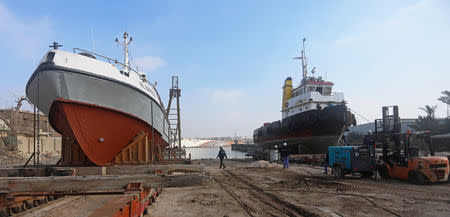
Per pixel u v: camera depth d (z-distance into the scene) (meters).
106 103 8.83
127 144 9.90
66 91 7.98
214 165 21.23
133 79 10.02
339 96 25.73
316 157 20.08
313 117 21.89
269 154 23.83
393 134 11.16
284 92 32.59
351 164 11.63
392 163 11.02
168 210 6.64
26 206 6.15
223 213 6.36
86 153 8.88
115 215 3.04
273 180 11.87
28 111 29.89
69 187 4.61
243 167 18.73
